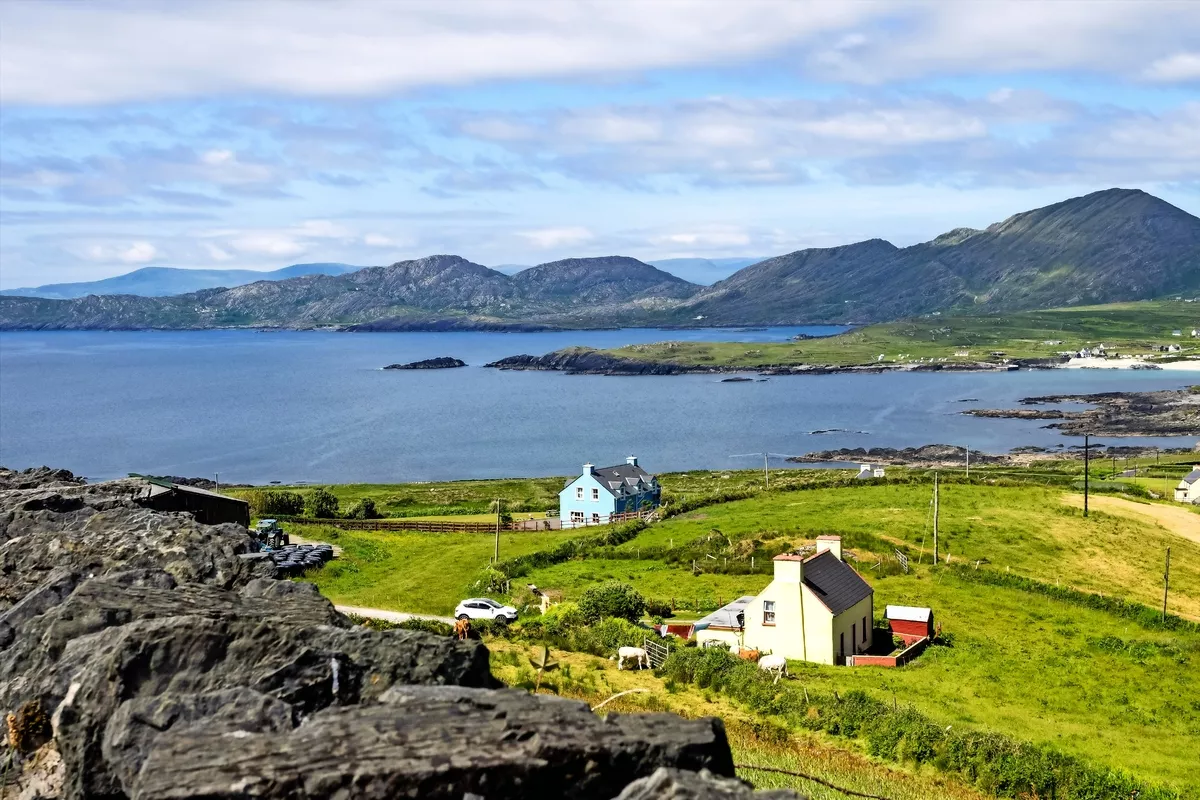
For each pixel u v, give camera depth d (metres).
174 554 19.88
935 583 80.69
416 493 162.00
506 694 11.41
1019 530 96.19
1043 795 37.16
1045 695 55.41
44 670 13.38
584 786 10.26
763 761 34.66
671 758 10.57
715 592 75.69
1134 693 56.84
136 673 12.25
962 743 39.34
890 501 109.56
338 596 72.00
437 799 9.73
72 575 16.44
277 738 10.24
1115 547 92.94
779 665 54.31
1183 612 76.00
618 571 83.44
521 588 74.94
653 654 52.59
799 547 86.00
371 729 10.41
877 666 59.88
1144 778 41.44
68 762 11.84
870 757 39.25
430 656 12.75
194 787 9.48
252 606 15.28
